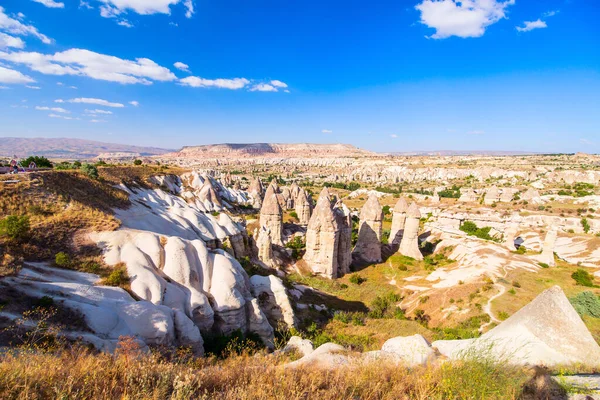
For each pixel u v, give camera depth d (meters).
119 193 44.84
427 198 119.62
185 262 24.53
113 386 7.27
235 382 8.30
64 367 8.19
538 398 7.04
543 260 48.78
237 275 25.83
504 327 10.51
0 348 11.73
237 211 90.56
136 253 23.75
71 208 29.34
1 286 16.14
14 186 29.06
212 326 22.73
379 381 8.15
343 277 49.25
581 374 8.05
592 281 39.59
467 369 7.66
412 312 37.59
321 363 10.14
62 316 15.45
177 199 69.19
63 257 21.62
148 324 17.47
